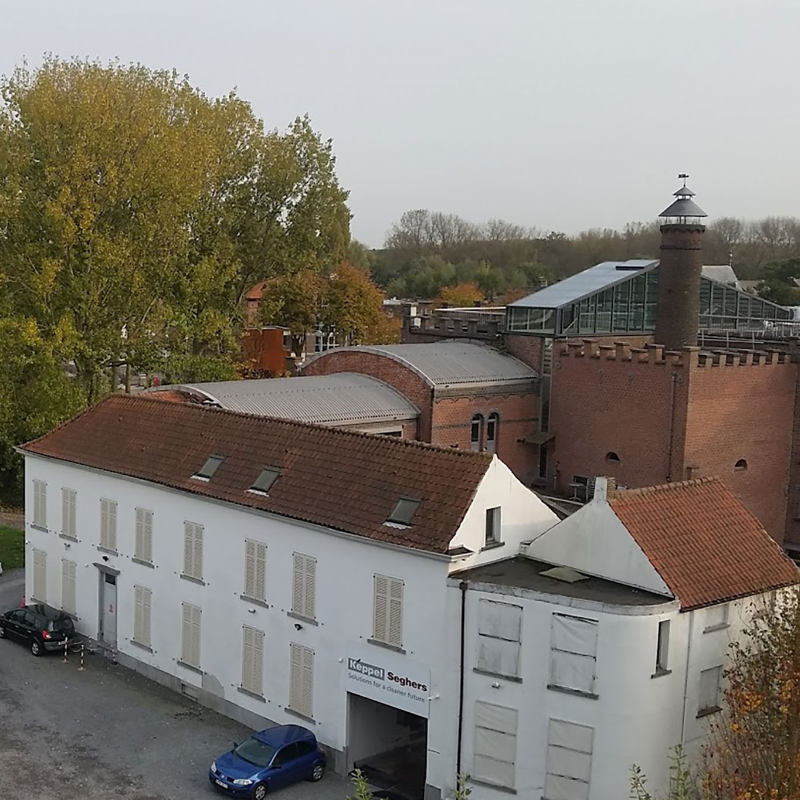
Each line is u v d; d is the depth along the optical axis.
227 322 64.94
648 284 53.84
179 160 56.25
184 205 57.22
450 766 26.48
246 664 31.84
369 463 30.48
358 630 28.53
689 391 44.84
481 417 49.78
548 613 24.66
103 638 37.69
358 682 28.55
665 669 24.48
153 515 34.88
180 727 31.50
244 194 70.88
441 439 48.31
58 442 39.59
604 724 24.08
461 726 26.20
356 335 89.06
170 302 59.62
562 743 24.64
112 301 54.91
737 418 46.81
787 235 165.00
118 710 32.56
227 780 26.98
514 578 26.44
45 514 39.75
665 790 24.70
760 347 51.25
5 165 53.78
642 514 26.53
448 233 179.38
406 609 27.38
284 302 83.88
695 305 49.84
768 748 21.33
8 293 54.25
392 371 49.69
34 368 54.84
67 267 53.50
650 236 156.00
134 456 36.38
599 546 26.48
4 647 37.78
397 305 107.00
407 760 29.80
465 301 110.56
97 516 37.28
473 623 25.88
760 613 25.16
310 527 29.45
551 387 50.84
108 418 39.38
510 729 25.41
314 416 45.38
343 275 86.94
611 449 48.19
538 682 24.91
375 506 28.89
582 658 24.28
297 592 30.17
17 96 55.00
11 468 58.16
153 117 56.22
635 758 24.12
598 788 24.25
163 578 34.62
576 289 53.28
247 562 31.62
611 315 52.69
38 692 33.72
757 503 48.09
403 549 27.02
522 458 51.53
